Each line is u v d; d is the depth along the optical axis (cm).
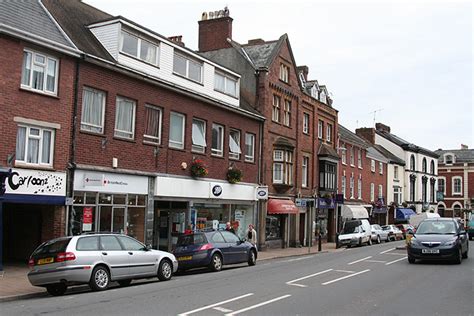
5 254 1908
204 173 2439
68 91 1800
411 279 1515
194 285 1412
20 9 1769
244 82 3162
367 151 5172
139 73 2081
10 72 1614
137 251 1472
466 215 7350
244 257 2033
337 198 3819
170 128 2322
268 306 1062
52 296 1281
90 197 1886
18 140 1655
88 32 2111
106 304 1096
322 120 3991
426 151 6794
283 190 3253
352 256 2445
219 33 3375
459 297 1186
